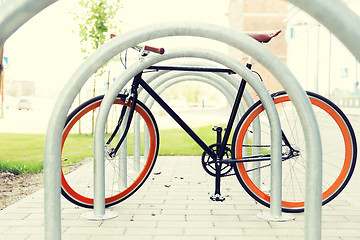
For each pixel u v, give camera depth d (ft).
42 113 65.72
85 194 11.16
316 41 52.34
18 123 44.09
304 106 5.56
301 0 2.28
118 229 8.18
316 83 51.85
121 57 9.87
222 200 9.83
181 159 17.61
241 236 7.77
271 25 73.82
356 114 30.22
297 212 9.25
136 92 9.45
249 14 74.33
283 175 13.96
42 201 10.36
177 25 5.65
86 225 8.42
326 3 2.22
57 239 5.67
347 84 43.14
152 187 12.04
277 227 8.30
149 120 9.90
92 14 25.54
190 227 8.32
